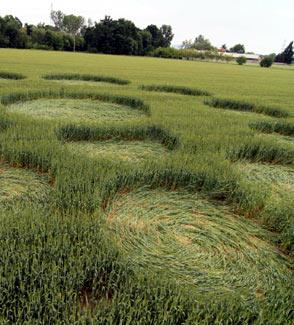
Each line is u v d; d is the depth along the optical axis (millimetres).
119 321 2221
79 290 2496
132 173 4508
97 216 3502
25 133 5879
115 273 2629
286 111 11008
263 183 5457
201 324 2209
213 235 3756
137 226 3758
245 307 2451
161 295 2373
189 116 8633
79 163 4578
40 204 3844
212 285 2910
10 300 2270
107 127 6797
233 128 7594
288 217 3908
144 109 9891
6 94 9555
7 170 4891
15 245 2723
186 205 4344
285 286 2898
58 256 2656
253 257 3428
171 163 4859
